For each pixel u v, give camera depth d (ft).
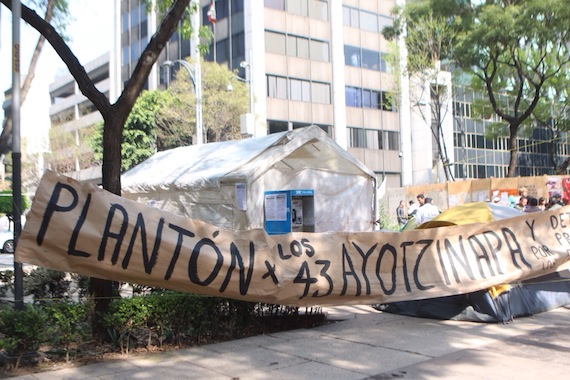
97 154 123.03
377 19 136.05
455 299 26.68
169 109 103.65
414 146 140.97
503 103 110.11
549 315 27.20
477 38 72.59
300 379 17.46
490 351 20.63
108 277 18.02
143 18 147.95
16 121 19.07
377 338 22.94
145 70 22.30
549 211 28.14
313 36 124.77
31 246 16.88
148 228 18.35
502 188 70.74
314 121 123.65
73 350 19.86
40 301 25.27
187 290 19.07
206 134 107.24
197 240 19.15
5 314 18.61
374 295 22.66
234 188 46.73
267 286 20.30
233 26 119.24
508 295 26.04
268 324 24.86
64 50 21.54
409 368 18.54
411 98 119.75
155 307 21.07
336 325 25.66
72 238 17.26
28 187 141.28
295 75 121.08
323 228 52.34
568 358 19.57
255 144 50.70
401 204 70.54
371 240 23.15
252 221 46.19
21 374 17.98
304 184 51.34
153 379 17.52
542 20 69.87
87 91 21.42
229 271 19.53
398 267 23.58
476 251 25.43
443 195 79.20
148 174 57.11
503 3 75.25
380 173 134.62
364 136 132.16
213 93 100.58
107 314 20.52
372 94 134.31
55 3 35.65
